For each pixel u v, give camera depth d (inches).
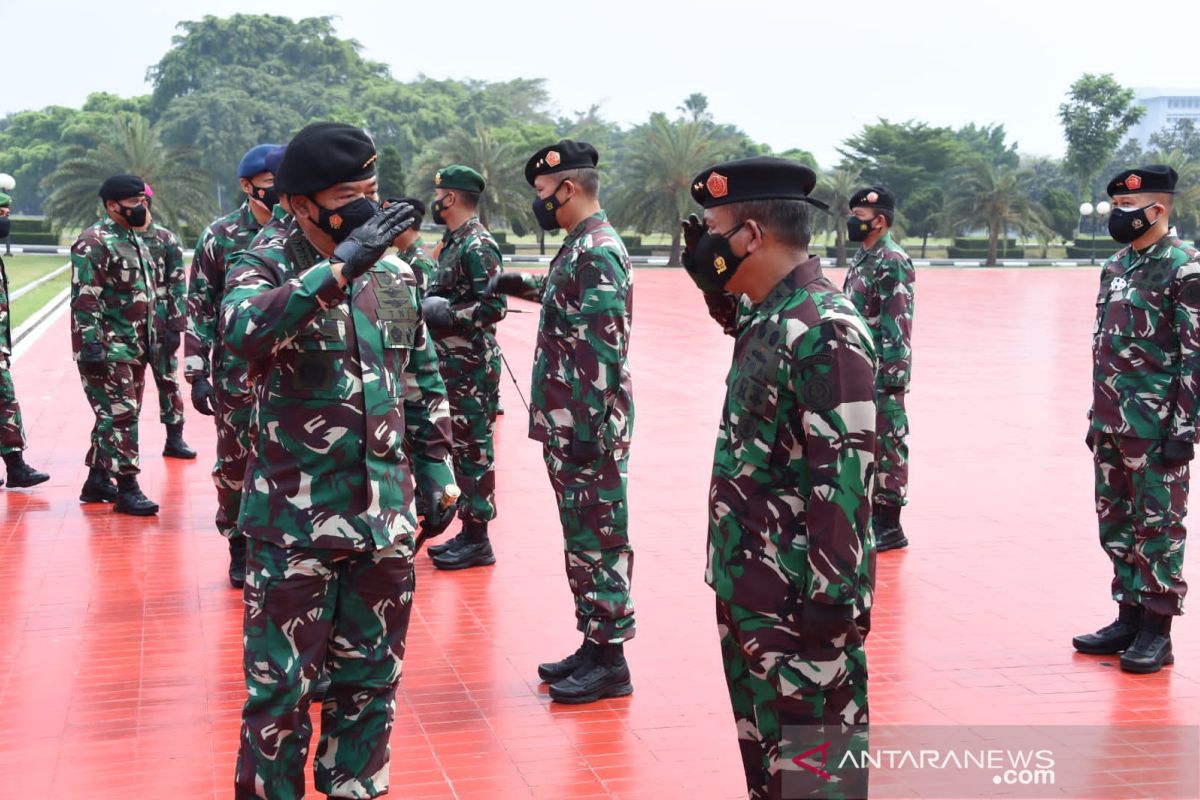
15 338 690.8
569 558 181.6
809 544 109.4
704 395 508.4
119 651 202.8
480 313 237.3
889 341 260.1
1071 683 188.5
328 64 3890.3
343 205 124.2
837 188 2060.8
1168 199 189.8
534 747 164.1
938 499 320.5
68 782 153.3
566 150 178.1
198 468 350.9
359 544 126.1
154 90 3823.8
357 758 132.4
